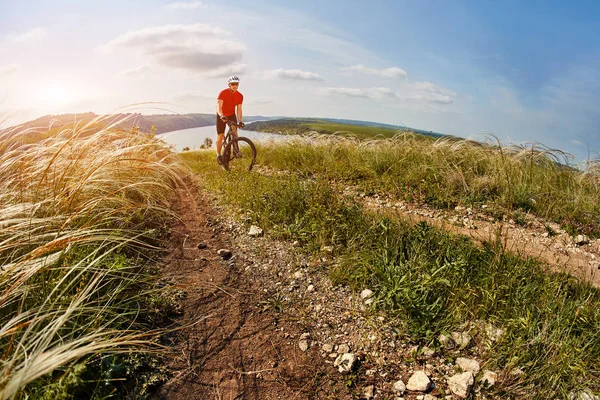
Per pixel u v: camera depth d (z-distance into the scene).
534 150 6.53
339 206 4.27
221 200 5.62
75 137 3.73
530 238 4.41
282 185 5.30
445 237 3.55
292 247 3.83
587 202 5.31
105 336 2.10
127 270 2.87
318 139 9.47
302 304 2.90
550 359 2.15
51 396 1.60
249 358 2.31
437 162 6.48
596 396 1.98
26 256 2.36
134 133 5.25
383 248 3.29
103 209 3.59
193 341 2.38
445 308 2.66
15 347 1.85
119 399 1.85
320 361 2.33
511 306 2.62
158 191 5.20
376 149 7.77
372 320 2.67
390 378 2.21
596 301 2.79
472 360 2.28
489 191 5.71
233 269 3.40
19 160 3.51
